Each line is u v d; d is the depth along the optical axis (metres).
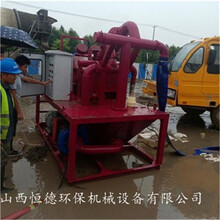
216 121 5.94
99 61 3.63
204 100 5.59
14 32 4.08
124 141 3.86
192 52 5.33
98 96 3.59
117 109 3.26
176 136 5.37
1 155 2.56
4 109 2.52
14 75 2.62
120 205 2.70
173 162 3.96
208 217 2.58
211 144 4.98
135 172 3.47
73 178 2.97
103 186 3.06
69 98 3.78
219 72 5.50
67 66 3.66
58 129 3.57
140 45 3.18
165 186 3.17
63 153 3.44
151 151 4.36
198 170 3.70
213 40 5.41
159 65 3.51
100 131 3.43
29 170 3.35
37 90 4.00
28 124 5.41
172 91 5.57
